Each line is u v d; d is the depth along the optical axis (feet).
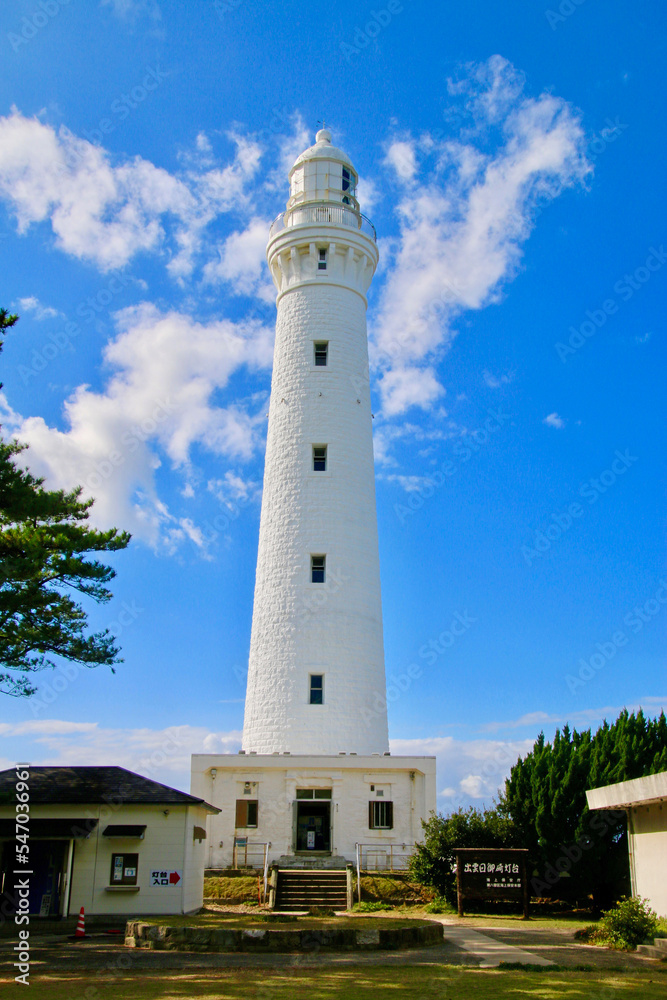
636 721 108.99
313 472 127.44
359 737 116.67
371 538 128.57
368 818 108.78
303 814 111.24
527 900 96.27
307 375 132.57
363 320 139.95
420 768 110.01
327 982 53.88
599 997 49.24
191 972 58.08
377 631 124.67
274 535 126.82
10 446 85.05
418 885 99.71
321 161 145.59
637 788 74.59
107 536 87.76
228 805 109.40
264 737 117.39
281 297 140.56
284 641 120.26
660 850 76.33
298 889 96.02
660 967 60.34
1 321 74.43
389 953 66.85
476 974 56.95
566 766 107.04
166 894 85.92
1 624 82.28
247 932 68.23
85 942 74.59
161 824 87.81
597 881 99.14
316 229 137.39
